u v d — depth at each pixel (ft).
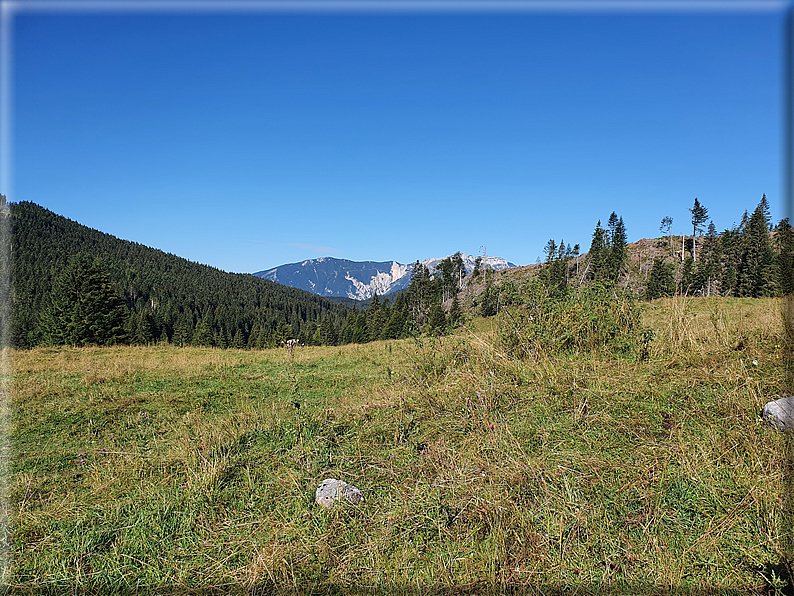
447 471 13.65
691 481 11.84
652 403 16.35
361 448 16.66
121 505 13.85
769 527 10.03
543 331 24.22
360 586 9.69
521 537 10.51
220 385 32.86
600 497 11.69
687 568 9.51
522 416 16.80
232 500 13.61
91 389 31.35
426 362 24.85
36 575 10.53
